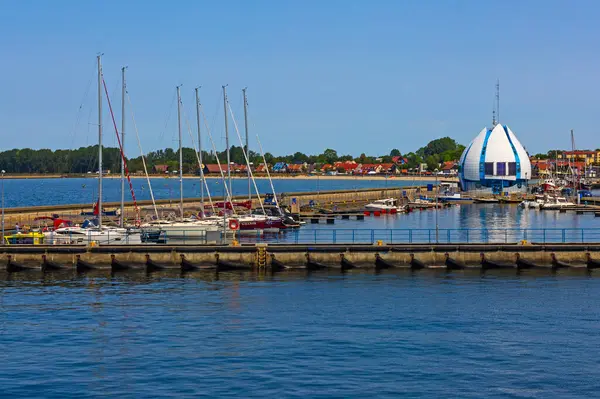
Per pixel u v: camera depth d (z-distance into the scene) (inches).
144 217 4483.3
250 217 4365.2
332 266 2849.4
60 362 1716.3
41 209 4948.3
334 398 1501.0
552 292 2429.9
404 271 2812.5
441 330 1972.2
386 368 1673.2
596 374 1647.4
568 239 4047.7
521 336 1920.5
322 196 7564.0
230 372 1643.7
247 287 2516.0
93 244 2903.5
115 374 1636.3
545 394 1535.4
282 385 1567.4
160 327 1999.3
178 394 1519.4
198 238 3299.7
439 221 5487.2
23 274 2763.3
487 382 1595.7
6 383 1585.9
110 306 2235.5
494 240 4010.8
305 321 2060.8
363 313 2149.4
